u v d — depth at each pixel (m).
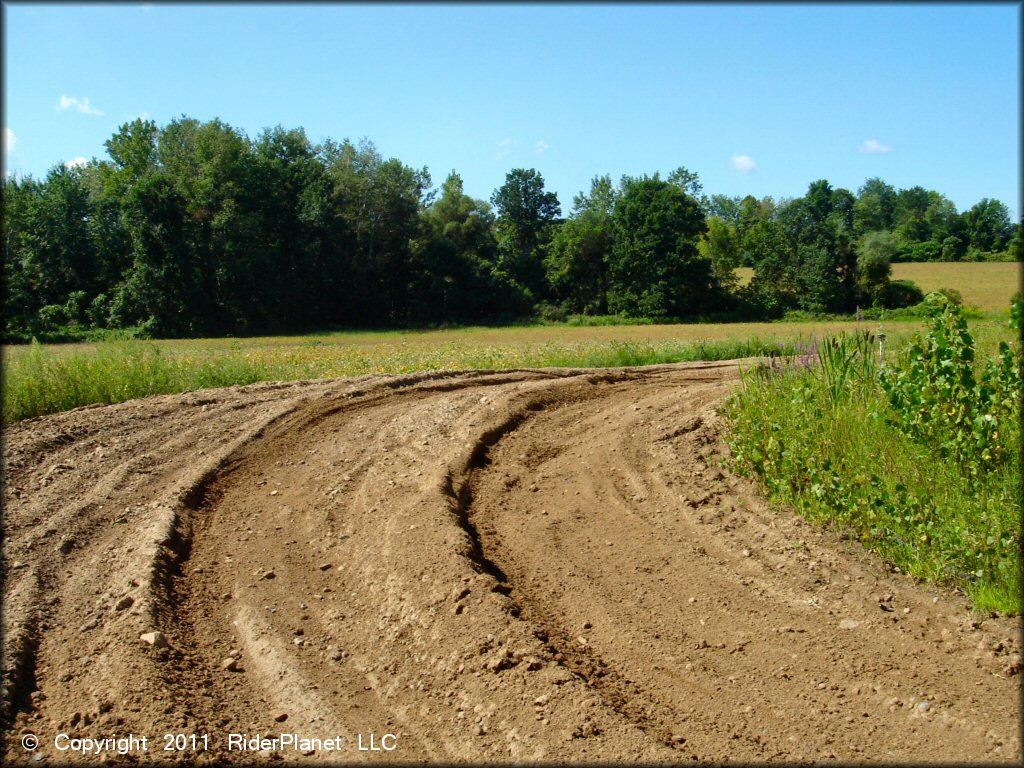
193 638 5.00
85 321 53.62
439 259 65.75
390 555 5.86
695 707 4.15
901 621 4.74
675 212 63.19
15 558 5.82
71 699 4.28
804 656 4.52
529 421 9.97
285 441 8.81
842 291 59.59
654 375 13.87
